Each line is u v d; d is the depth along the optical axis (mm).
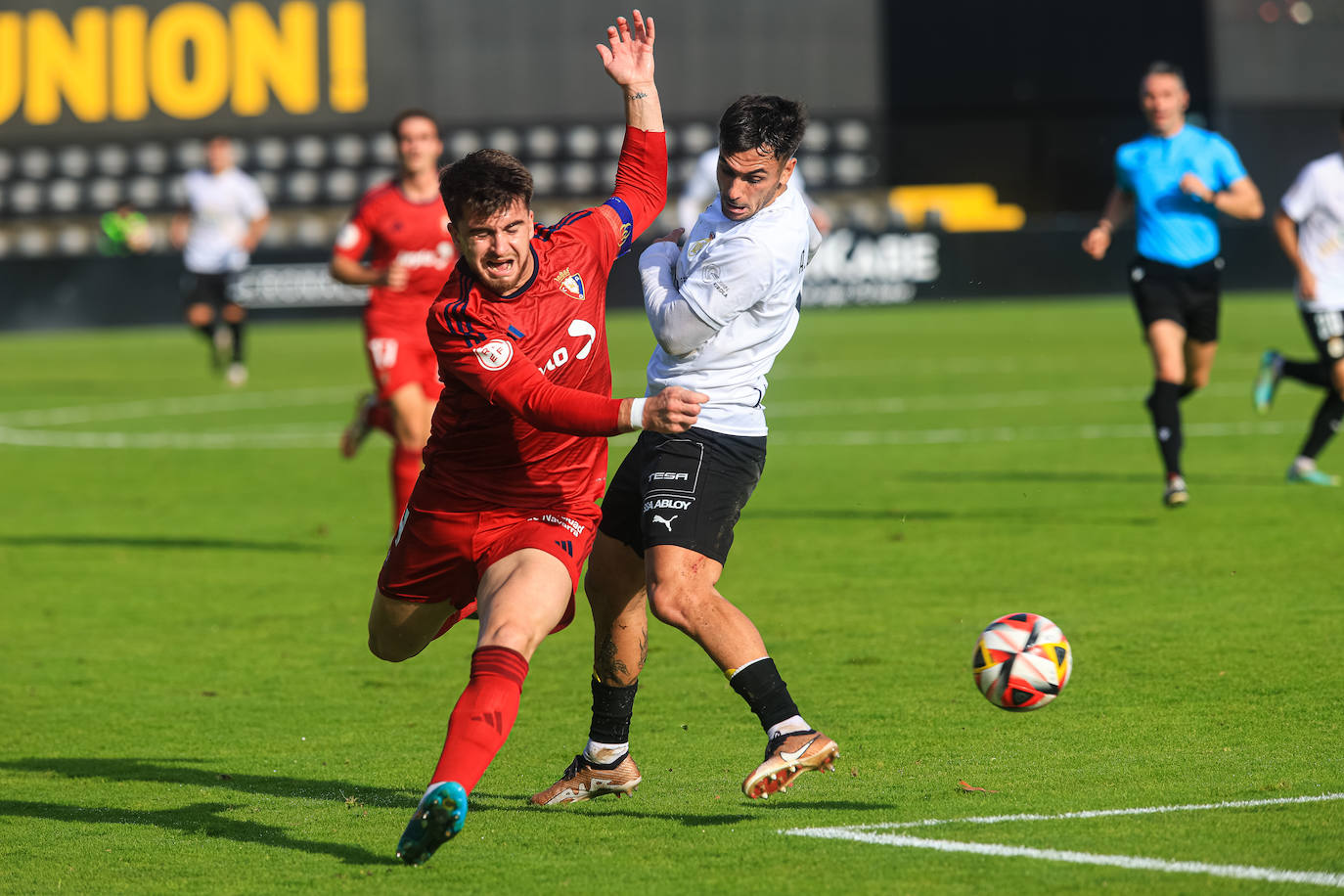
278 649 27516
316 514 42469
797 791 18156
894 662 24750
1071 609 27812
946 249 116812
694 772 19391
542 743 21172
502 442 16766
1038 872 14727
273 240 126875
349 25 126125
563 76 126500
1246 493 39844
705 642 16750
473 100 126688
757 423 17938
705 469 17469
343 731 22156
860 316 112250
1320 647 24328
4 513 43312
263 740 21688
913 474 45656
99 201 127562
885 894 14312
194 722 22781
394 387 33375
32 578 34250
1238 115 127062
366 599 31656
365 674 25656
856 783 18406
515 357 16031
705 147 126375
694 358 17875
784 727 16297
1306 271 39188
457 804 14758
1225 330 89625
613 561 18078
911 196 127750
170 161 127312
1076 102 127562
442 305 16219
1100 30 126938
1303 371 40500
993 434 54031
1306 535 33781
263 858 16250
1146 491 40781
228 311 78750
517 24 126125
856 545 35188
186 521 41500
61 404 71000
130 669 26188
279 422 63875
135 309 116375
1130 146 37875
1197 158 37062
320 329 115062
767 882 14773
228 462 53125
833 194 127625
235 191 79500
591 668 25812
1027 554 33156
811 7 126500
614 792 18094
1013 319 104938
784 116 17438
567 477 17047
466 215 15789
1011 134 126812
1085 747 19516
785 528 37625
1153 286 37250
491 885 15023
